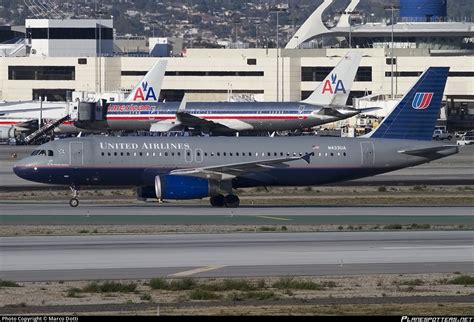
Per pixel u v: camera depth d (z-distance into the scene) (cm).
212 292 13950
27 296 13550
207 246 17825
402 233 19625
